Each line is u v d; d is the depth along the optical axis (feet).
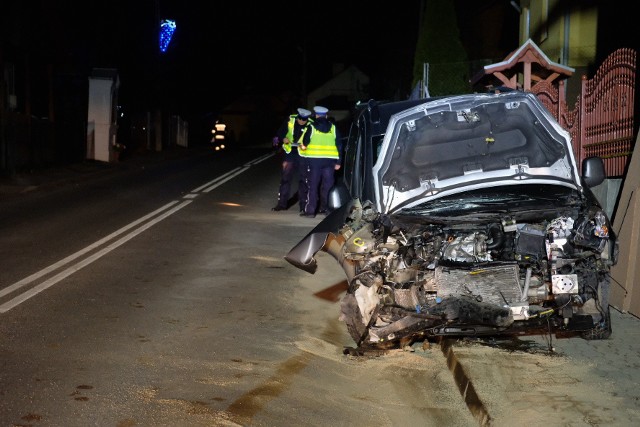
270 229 45.24
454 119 24.06
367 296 21.85
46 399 18.80
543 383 19.33
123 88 122.83
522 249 20.99
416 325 21.06
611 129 35.37
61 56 95.81
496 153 24.04
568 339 23.13
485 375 19.98
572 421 16.88
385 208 22.71
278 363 22.29
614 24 68.03
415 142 24.16
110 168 87.40
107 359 21.97
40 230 44.52
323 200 50.52
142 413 18.13
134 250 38.37
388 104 28.40
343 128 176.14
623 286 26.55
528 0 85.40
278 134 54.44
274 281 32.30
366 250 21.40
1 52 74.84
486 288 20.79
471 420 18.53
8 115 73.67
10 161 73.20
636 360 21.02
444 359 22.90
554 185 23.72
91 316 26.40
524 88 55.93
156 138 126.93
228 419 17.99
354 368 22.25
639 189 26.53
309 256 22.08
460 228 21.62
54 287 30.42
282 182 53.47
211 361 22.16
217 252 38.14
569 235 20.88
